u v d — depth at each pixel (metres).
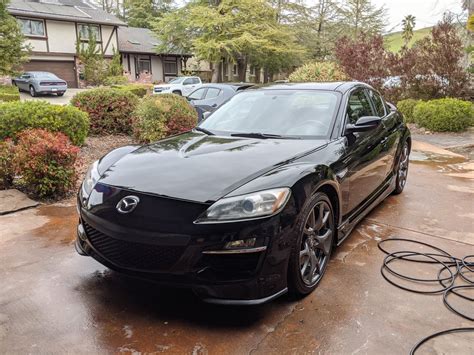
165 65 32.41
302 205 2.39
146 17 40.03
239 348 2.07
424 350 2.05
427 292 2.62
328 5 30.05
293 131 3.26
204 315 2.36
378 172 3.83
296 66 28.69
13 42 17.72
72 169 4.62
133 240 2.24
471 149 7.85
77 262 3.01
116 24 26.91
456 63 11.02
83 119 6.65
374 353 2.03
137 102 8.04
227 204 2.19
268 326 2.25
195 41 24.97
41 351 2.03
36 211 4.17
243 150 2.82
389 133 4.15
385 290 2.64
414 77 11.36
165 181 2.40
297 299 2.53
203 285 2.17
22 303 2.46
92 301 2.49
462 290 2.65
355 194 3.27
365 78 11.77
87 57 25.38
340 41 13.46
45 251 3.20
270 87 3.94
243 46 24.69
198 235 2.14
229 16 24.30
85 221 2.54
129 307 2.43
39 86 19.44
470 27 10.41
